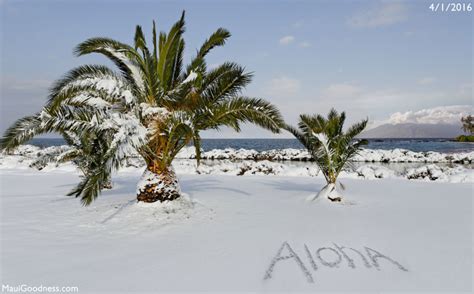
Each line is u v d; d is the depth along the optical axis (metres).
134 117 6.19
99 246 4.53
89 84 5.89
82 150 9.80
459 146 58.66
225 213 6.59
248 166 19.28
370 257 4.12
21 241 4.76
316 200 8.12
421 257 4.13
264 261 3.96
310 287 3.27
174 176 7.17
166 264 3.85
